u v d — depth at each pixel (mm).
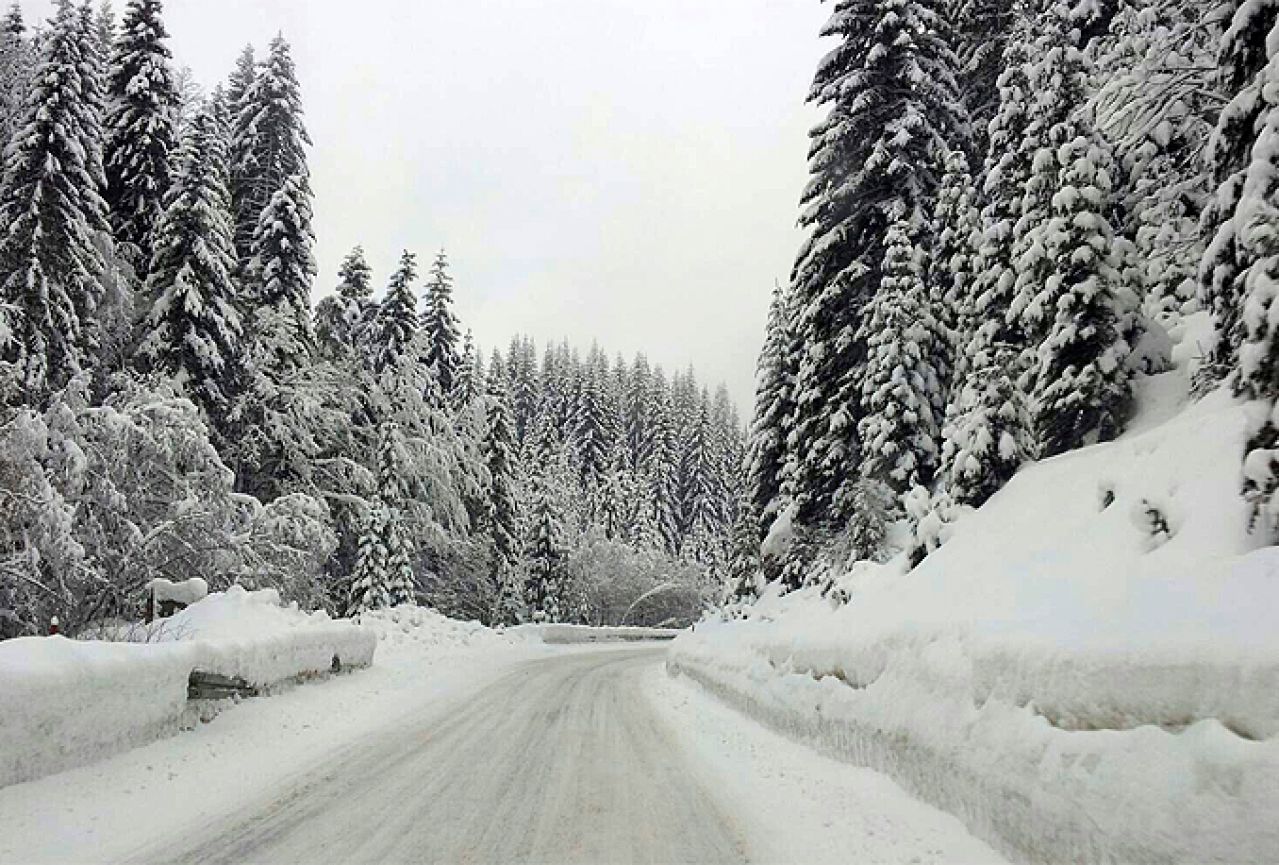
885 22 20766
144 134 26016
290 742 9164
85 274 20984
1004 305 15875
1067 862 4602
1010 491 11062
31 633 13898
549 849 5590
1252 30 8406
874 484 17734
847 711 8281
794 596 20438
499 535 44469
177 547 17984
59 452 15195
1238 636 4016
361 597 30953
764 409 32000
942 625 7223
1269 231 6461
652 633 51688
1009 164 16094
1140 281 12422
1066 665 4988
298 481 29172
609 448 79312
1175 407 11125
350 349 33406
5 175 21141
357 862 5211
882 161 20469
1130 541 6984
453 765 8375
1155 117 12781
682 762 8922
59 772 6652
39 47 27219
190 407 18594
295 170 30438
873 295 20562
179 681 8602
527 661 25453
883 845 5723
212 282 24500
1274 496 5445
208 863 5137
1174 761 3992
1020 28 16938
